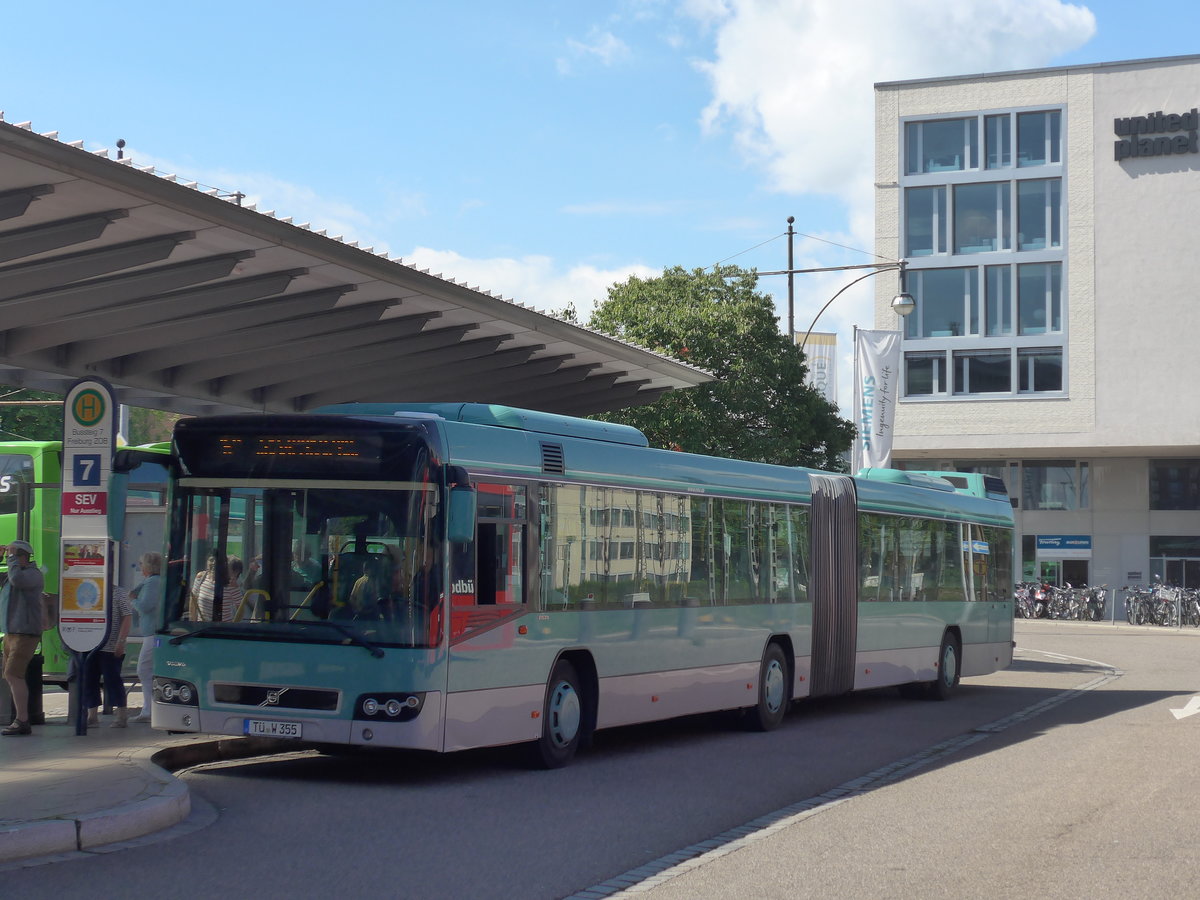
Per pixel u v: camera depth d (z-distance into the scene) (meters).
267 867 7.95
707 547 15.15
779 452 30.72
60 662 18.03
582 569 12.87
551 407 23.31
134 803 8.96
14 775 10.16
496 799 10.67
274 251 13.25
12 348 15.04
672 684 14.29
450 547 11.08
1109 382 56.62
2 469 19.12
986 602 23.09
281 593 11.16
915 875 8.00
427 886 7.58
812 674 17.38
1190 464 59.91
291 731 10.97
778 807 10.63
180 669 11.32
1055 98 57.50
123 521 11.45
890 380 32.25
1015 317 57.69
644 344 31.19
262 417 11.41
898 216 59.03
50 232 11.73
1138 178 56.53
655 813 10.18
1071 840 9.16
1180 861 8.45
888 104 59.38
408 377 20.38
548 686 12.39
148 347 15.82
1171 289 56.06
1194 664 29.64
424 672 10.78
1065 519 60.75
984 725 17.17
